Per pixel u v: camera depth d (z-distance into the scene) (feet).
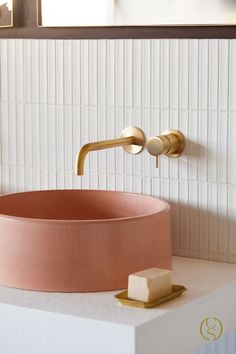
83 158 6.20
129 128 7.00
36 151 7.55
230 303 6.29
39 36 7.45
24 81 7.54
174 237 6.96
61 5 7.18
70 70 7.26
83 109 7.23
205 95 6.64
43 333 5.61
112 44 7.02
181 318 5.71
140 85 6.92
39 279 6.04
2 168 7.79
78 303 5.76
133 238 6.08
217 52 6.54
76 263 5.99
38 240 6.01
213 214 6.75
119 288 6.07
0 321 5.81
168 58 6.77
